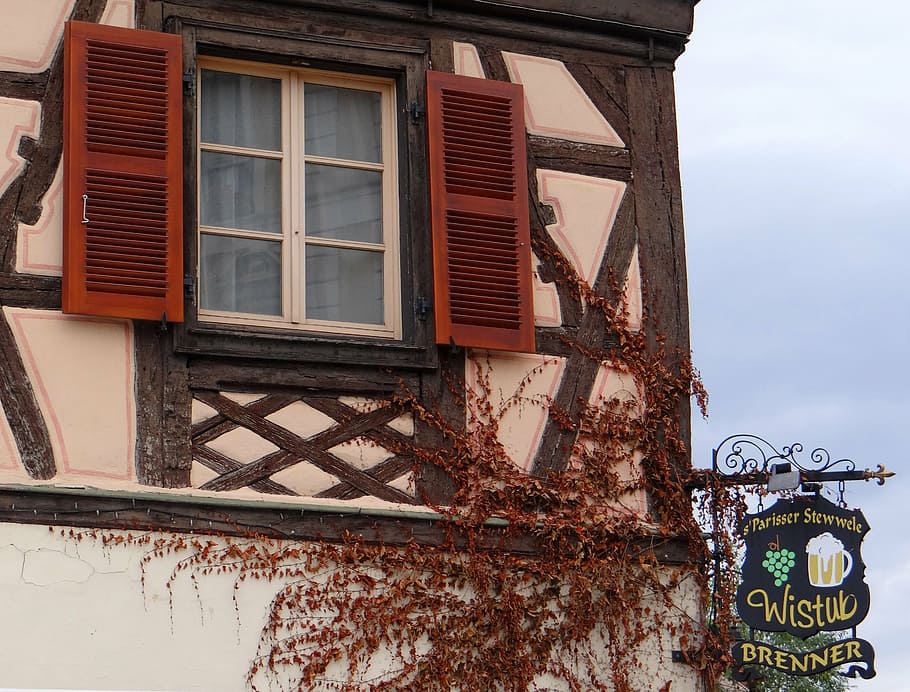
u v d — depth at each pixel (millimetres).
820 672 7898
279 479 7652
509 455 8125
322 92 8461
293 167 8258
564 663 7934
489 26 8734
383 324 8234
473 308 8203
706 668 8133
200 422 7598
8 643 7000
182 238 7746
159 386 7570
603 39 9000
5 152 7617
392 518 7766
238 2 8234
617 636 8055
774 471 8164
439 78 8477
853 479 8070
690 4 9156
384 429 7918
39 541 7156
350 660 7523
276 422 7727
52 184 7664
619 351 8516
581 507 8164
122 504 7324
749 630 8188
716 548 8234
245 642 7367
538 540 8039
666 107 9047
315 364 7852
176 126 7883
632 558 8188
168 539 7352
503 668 7801
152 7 8055
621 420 8391
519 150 8547
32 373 7387
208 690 7258
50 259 7566
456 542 7867
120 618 7199
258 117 8305
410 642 7648
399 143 8453
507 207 8422
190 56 8062
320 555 7578
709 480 8289
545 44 8867
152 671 7195
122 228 7652
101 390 7477
